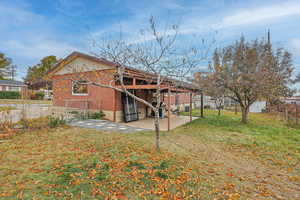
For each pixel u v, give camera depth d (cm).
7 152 390
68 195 225
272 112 1490
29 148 425
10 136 530
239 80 805
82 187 245
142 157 374
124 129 709
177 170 317
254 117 1273
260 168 369
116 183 261
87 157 365
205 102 2042
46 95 1855
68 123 772
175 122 973
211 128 803
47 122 674
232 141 580
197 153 442
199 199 232
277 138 624
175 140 561
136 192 241
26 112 700
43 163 330
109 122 862
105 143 480
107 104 925
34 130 613
